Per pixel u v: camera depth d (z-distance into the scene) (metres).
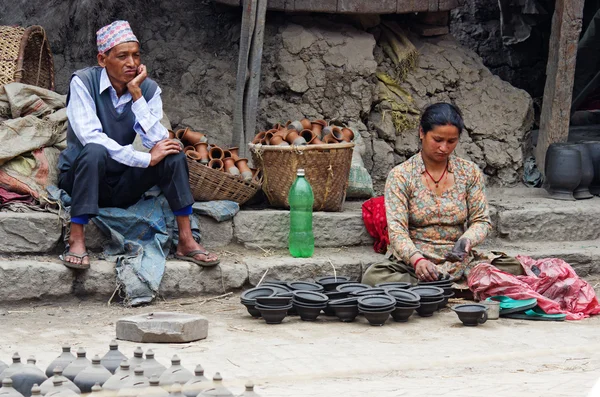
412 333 5.51
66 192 6.63
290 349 4.96
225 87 8.62
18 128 6.73
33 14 9.16
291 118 8.45
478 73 9.25
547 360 4.79
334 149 7.12
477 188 6.51
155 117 6.42
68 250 6.37
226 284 6.53
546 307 5.97
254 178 7.16
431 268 6.20
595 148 8.63
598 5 11.26
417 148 8.78
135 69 6.34
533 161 9.12
